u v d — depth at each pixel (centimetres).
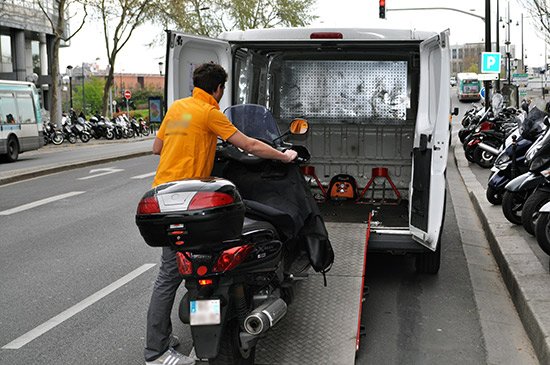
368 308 661
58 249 937
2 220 1191
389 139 873
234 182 521
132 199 1407
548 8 2612
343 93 878
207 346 427
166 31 623
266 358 489
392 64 868
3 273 810
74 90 9556
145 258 873
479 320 627
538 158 846
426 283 746
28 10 5216
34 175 1898
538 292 626
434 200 636
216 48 689
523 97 3966
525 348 558
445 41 626
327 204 841
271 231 468
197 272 424
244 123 552
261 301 456
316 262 509
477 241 966
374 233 691
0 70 5081
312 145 887
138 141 4275
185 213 415
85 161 2239
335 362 482
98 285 749
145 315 643
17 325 621
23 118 2580
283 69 877
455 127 4375
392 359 534
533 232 840
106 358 539
